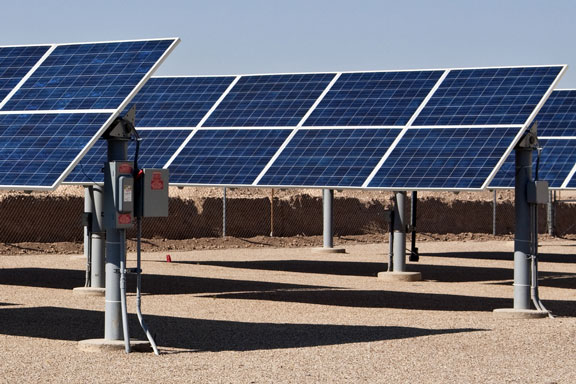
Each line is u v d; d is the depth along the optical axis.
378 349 15.02
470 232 50.00
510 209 52.25
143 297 22.12
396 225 27.36
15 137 16.39
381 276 27.08
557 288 25.38
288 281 26.31
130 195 14.68
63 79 17.69
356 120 23.69
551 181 31.02
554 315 19.70
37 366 13.52
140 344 14.86
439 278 27.77
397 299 22.47
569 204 53.66
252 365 13.64
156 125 27.11
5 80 18.27
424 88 23.94
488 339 15.95
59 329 17.14
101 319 18.42
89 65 17.94
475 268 31.03
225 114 26.58
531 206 19.25
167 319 18.55
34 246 34.84
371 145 22.30
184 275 27.33
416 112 22.91
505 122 21.05
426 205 49.19
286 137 24.27
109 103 16.52
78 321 18.12
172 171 24.56
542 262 33.81
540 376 13.02
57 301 21.12
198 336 16.42
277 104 26.14
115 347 14.82
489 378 12.84
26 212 36.34
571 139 32.22
